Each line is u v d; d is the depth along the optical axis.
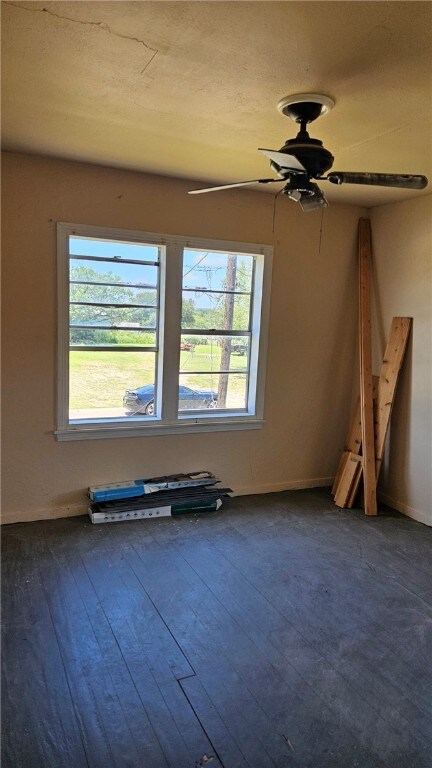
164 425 4.04
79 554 3.25
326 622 2.64
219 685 2.16
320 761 1.82
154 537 3.54
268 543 3.53
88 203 3.54
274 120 2.57
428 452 3.96
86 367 3.82
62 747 1.83
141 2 1.60
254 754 1.84
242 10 1.63
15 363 3.50
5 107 2.49
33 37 1.83
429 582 3.08
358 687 2.19
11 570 3.02
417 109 2.38
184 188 3.82
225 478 4.38
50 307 3.54
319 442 4.71
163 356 3.97
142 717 1.98
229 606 2.75
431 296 3.91
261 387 4.36
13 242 3.38
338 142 2.84
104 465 3.90
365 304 4.43
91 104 2.44
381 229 4.39
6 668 2.21
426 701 2.12
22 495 3.67
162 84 2.20
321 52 1.89
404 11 1.62
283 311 4.35
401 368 4.19
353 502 4.27
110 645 2.39
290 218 4.24
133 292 3.88
